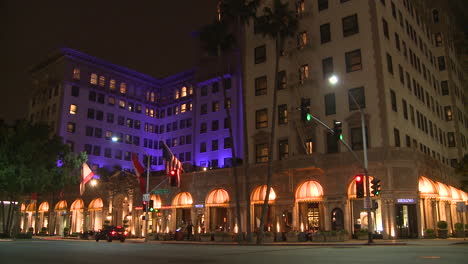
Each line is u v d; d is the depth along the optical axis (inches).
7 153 1934.1
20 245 1250.0
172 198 2070.6
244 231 1766.7
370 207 1197.1
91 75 3316.9
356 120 1579.7
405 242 1206.3
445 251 810.8
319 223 1610.5
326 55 1721.2
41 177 2031.3
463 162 1840.6
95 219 2496.3
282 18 1531.7
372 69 1589.6
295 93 1764.3
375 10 1633.9
